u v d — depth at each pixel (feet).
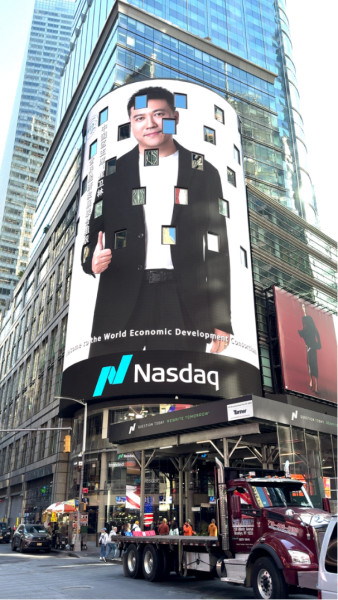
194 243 145.89
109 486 131.95
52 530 132.67
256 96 282.56
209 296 141.69
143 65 233.76
